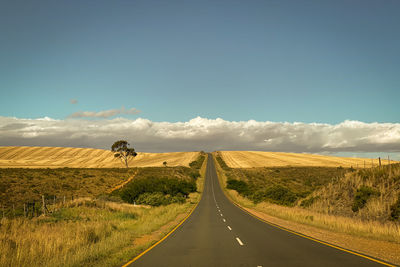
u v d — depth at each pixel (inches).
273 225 772.6
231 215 1119.6
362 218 813.2
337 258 356.5
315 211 1051.9
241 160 5541.3
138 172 3287.4
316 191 1317.7
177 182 2315.5
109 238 502.6
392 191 858.8
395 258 354.6
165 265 334.0
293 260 349.7
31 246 383.6
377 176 1003.3
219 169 4886.8
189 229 705.0
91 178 2453.2
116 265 335.9
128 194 1733.5
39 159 4539.9
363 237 540.7
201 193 2783.0
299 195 1930.4
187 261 354.0
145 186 1828.2
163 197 1750.7
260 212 1269.7
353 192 1027.9
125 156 4451.3
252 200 1978.3
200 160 5659.5
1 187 1647.4
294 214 984.9
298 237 548.7
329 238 531.2
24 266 317.7
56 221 737.0
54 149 5064.0
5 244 389.7
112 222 735.7
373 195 903.1
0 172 2103.8
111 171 3048.7
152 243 493.0
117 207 1157.1
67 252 380.5
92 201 1137.4
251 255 384.2
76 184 2128.4
